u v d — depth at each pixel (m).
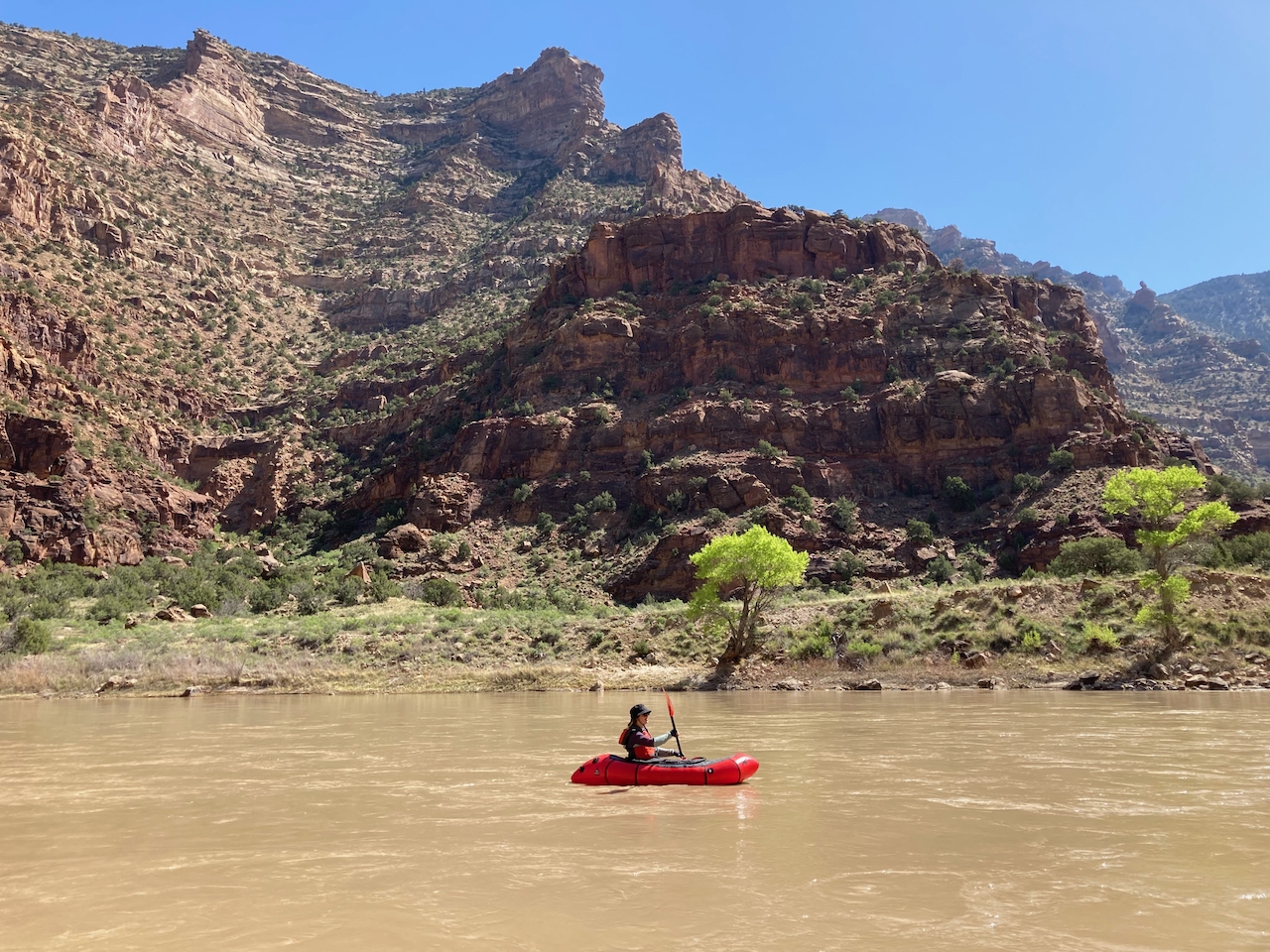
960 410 96.06
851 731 20.64
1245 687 33.84
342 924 6.74
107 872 8.53
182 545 106.62
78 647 53.34
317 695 40.41
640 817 10.95
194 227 198.62
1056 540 77.31
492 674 43.88
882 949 6.02
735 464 93.69
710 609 45.22
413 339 179.00
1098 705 27.27
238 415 150.00
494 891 7.62
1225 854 8.74
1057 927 6.47
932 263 130.12
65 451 100.69
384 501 113.50
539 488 99.62
